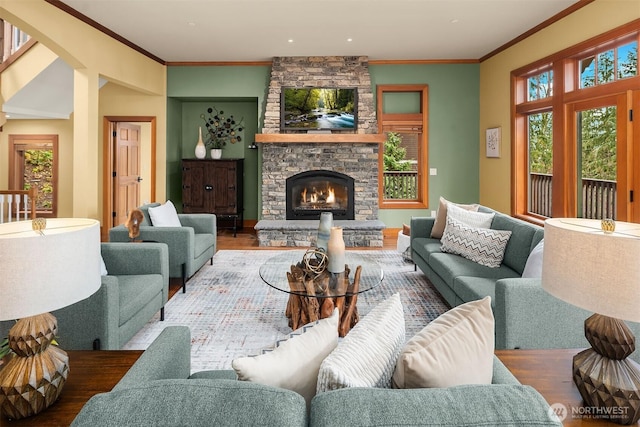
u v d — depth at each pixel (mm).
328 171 6855
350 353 1084
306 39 5766
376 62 6973
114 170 7156
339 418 770
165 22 5012
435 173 7090
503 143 6215
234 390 822
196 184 7223
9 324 2045
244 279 4508
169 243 4023
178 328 1589
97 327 2271
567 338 2150
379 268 3291
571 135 4703
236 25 5141
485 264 3463
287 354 1077
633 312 1052
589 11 4262
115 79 5496
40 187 7820
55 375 1226
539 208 5516
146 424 749
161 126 7051
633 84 3811
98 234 1326
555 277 1234
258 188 7316
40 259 1114
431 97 7008
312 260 3062
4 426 1143
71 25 4527
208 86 7047
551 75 5133
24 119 7617
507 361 1517
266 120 6820
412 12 4699
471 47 6234
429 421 764
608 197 4176
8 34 5617
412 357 996
